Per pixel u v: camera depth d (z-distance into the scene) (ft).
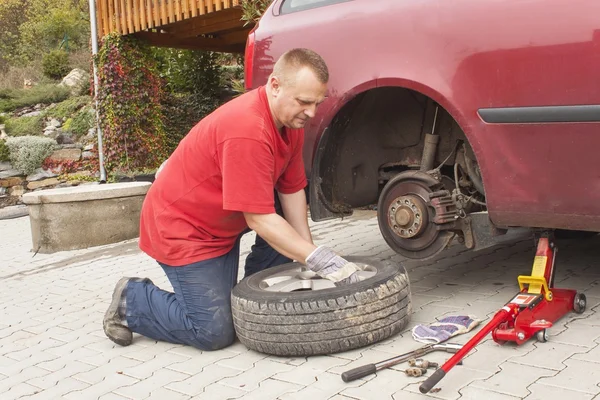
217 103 45.73
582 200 8.35
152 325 9.80
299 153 9.75
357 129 11.27
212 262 9.39
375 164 11.75
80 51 66.39
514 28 8.55
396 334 9.14
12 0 85.56
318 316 8.39
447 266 12.99
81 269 17.89
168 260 9.42
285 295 8.59
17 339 11.44
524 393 6.91
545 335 8.27
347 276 8.64
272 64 11.20
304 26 10.85
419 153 11.40
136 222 22.36
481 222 9.75
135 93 37.47
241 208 8.46
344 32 10.32
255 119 8.45
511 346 8.27
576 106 8.11
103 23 37.29
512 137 8.73
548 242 9.03
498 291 10.77
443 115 10.84
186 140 9.36
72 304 13.76
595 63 7.92
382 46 9.86
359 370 7.58
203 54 45.27
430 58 9.34
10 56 81.41
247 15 23.34
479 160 9.10
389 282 8.75
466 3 8.99
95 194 21.34
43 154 41.39
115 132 37.17
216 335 9.29
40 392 8.67
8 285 16.88
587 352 7.80
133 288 9.93
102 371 9.20
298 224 10.18
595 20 7.91
